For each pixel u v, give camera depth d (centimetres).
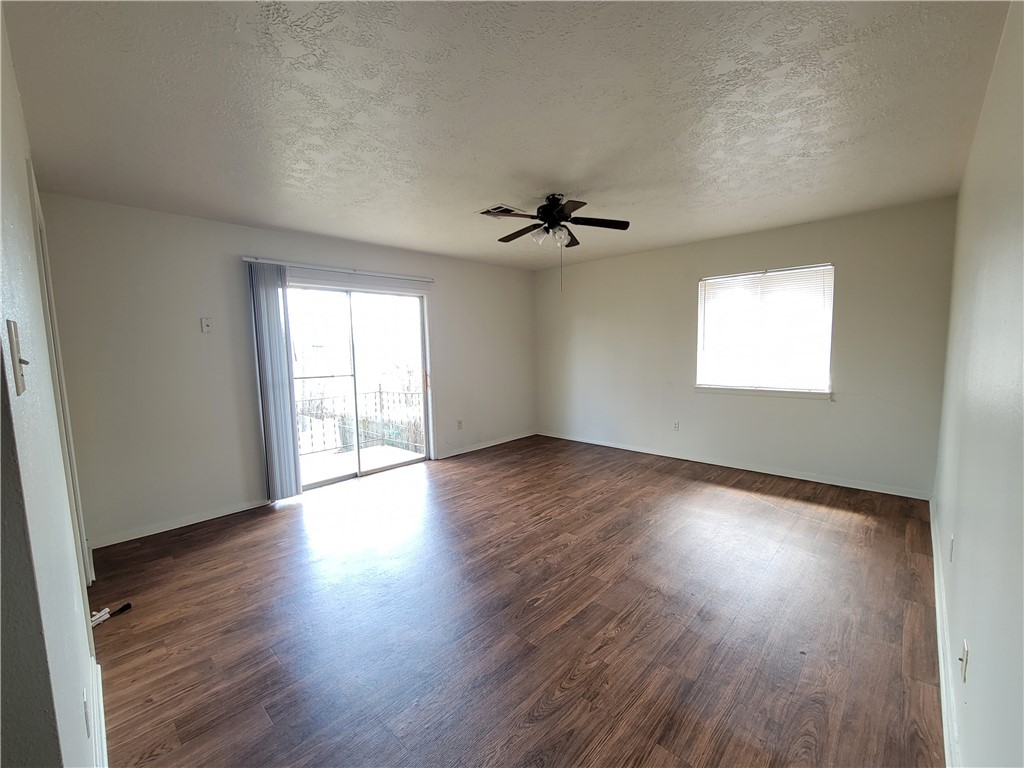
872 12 137
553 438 627
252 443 381
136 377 320
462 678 183
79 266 295
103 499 309
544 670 186
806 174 273
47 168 242
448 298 532
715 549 287
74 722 98
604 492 399
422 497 399
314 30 141
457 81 170
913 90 179
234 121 197
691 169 261
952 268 323
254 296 370
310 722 162
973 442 161
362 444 502
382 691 176
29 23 132
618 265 538
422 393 521
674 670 184
